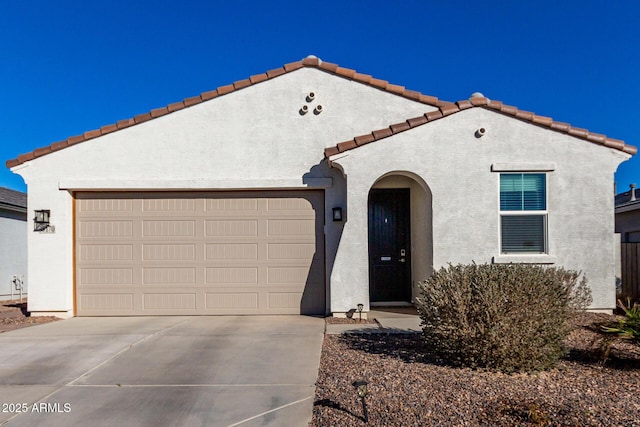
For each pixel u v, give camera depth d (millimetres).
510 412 4617
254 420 4688
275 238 10445
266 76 10297
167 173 10312
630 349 6812
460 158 9523
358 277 9625
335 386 5504
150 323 9469
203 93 10312
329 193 10234
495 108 9531
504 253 9539
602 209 9547
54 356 6957
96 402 5191
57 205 10336
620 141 9555
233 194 10523
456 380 5574
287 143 10297
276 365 6410
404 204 11477
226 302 10391
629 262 11586
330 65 10312
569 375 5762
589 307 9438
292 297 10391
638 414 4527
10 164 10273
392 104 10352
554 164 9523
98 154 10352
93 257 10469
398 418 4539
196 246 10453
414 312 10211
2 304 14367
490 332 5805
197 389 5547
